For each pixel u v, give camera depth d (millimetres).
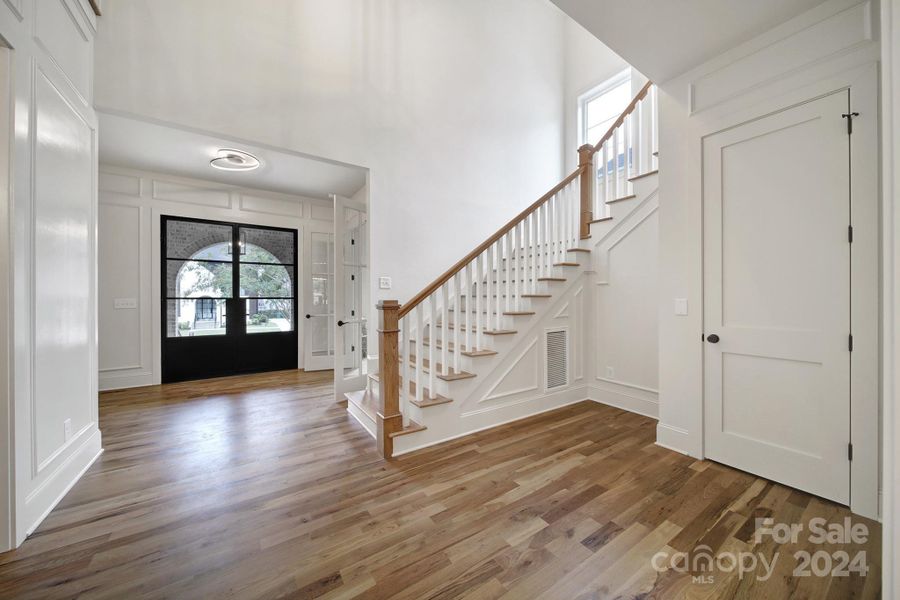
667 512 1777
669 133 2439
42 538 1612
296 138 3188
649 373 3168
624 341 3357
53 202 1884
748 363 2111
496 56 4637
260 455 2459
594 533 1630
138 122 3029
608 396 3500
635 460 2328
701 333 2297
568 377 3500
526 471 2203
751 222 2076
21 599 1291
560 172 5309
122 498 1932
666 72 2342
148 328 4312
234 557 1495
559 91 5363
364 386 3906
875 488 1683
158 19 2629
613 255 3439
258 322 5074
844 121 1744
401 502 1888
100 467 2273
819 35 1803
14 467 1559
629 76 4812
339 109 3420
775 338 1995
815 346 1856
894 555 939
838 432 1792
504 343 3033
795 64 1880
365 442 2672
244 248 4953
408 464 2318
